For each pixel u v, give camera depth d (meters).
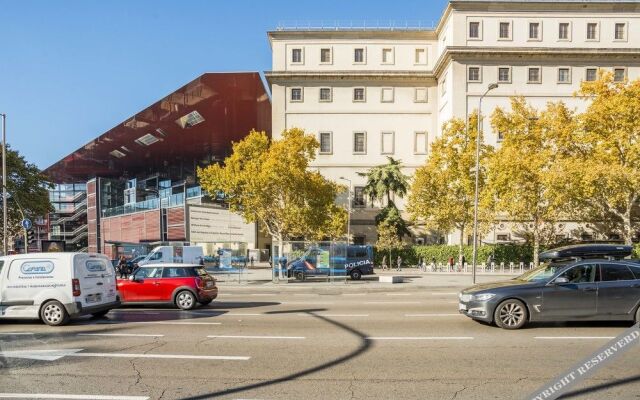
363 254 30.05
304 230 40.06
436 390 6.48
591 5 46.44
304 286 24.73
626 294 10.81
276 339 10.05
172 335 10.61
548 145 37.03
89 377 7.26
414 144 53.50
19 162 43.34
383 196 52.03
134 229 59.19
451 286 23.78
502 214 46.38
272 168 36.66
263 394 6.37
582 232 46.12
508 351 8.77
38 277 12.27
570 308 10.83
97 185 73.06
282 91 54.06
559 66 46.91
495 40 46.91
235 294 21.05
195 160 88.75
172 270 15.59
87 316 13.90
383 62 54.00
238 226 52.75
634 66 46.66
